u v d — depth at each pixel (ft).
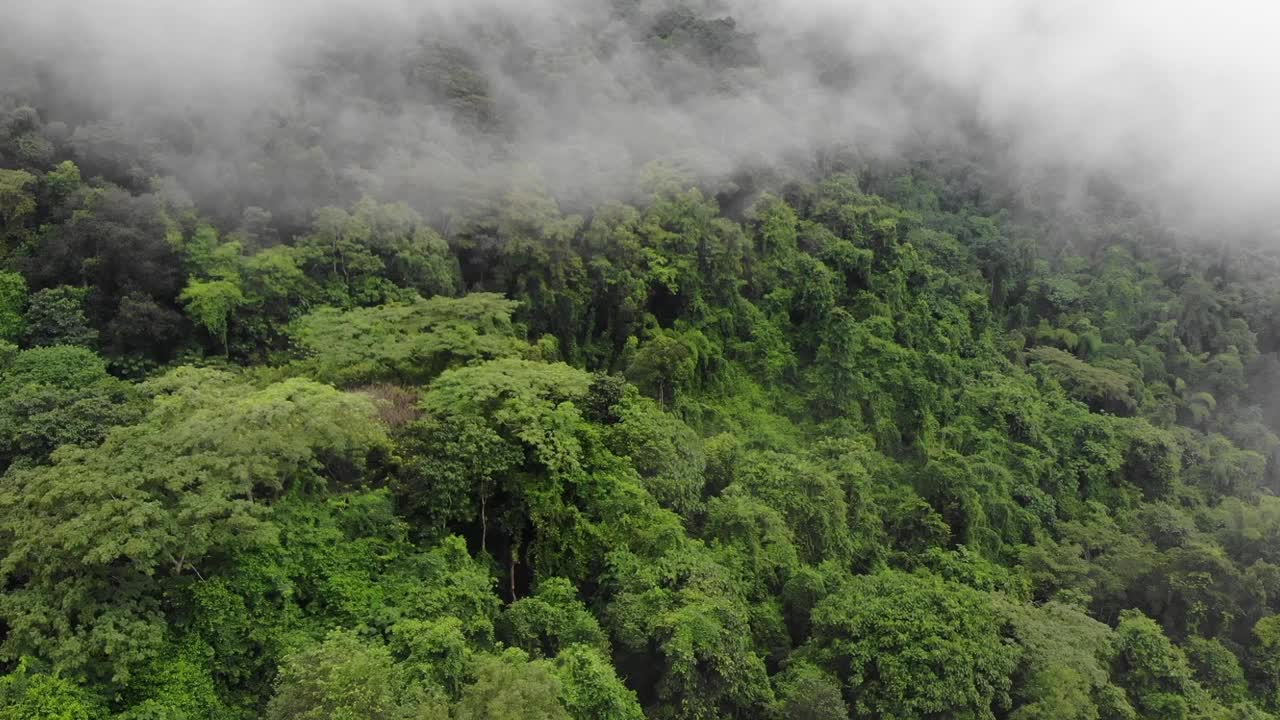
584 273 176.45
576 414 121.39
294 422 98.89
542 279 172.45
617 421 129.90
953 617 118.21
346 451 106.32
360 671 75.25
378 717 74.02
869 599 122.52
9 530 84.02
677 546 119.14
